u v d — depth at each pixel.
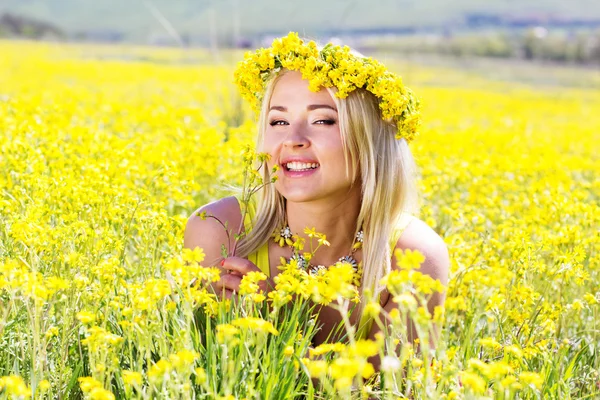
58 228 2.86
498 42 77.12
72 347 2.58
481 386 1.87
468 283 3.22
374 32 101.81
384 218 2.94
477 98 23.98
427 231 3.07
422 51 69.12
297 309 2.51
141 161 5.05
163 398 2.06
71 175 3.93
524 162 7.03
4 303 2.72
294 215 3.02
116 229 3.44
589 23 173.75
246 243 3.05
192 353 2.02
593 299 2.88
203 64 25.67
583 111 22.80
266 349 2.40
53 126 5.74
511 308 3.08
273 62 2.94
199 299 2.35
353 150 2.88
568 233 3.65
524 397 2.50
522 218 4.70
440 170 6.02
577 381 2.84
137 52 38.75
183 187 4.09
